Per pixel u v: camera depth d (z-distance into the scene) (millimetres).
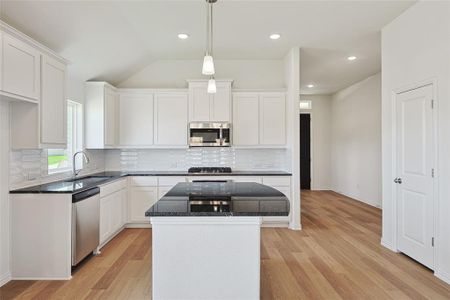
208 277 2158
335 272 3045
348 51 4875
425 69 3074
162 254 2154
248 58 5297
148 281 2852
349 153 7539
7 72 2512
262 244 3934
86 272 3057
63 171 4039
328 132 8695
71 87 4234
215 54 5062
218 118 4984
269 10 3428
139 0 3186
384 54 3848
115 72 4871
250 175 4730
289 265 3229
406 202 3428
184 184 3531
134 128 5047
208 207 2195
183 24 3805
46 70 3051
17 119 2932
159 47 4676
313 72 6172
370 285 2756
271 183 4738
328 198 7375
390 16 3551
